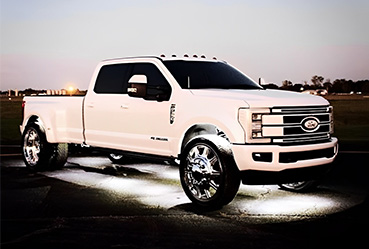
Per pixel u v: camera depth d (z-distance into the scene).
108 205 6.35
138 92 6.95
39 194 7.04
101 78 8.18
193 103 6.45
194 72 7.30
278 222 5.49
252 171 5.84
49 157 8.96
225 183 5.88
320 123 6.32
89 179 8.26
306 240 4.83
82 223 5.48
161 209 6.13
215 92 6.46
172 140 6.72
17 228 5.29
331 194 7.00
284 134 5.97
